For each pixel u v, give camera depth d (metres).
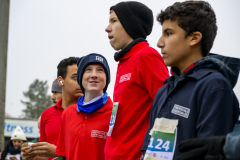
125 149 3.00
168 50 2.38
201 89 2.15
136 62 3.12
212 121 2.04
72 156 3.59
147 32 3.51
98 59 3.69
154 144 2.28
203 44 2.36
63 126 3.79
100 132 3.56
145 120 3.03
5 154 7.41
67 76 4.48
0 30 7.02
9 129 24.88
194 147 1.79
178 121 2.21
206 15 2.36
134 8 3.42
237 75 2.25
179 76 2.37
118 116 3.11
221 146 1.71
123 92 3.13
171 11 2.39
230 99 2.08
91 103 3.62
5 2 7.12
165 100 2.35
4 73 7.01
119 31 3.41
